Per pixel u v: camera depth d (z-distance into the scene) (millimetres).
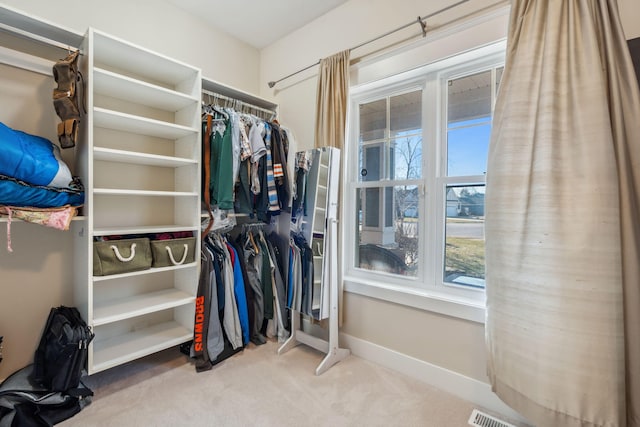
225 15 2529
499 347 1470
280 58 2865
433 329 1915
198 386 1852
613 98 1264
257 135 2309
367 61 2199
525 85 1424
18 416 1434
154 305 1963
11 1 1719
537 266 1340
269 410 1644
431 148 2061
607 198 1212
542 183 1337
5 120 1712
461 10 1789
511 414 1617
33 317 1820
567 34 1348
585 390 1218
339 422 1563
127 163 2172
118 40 1757
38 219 1531
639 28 1316
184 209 2254
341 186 2279
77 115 1636
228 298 2232
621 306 1196
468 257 1945
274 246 2621
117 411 1611
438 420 1588
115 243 1757
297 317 2430
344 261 2369
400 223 2238
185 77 2236
